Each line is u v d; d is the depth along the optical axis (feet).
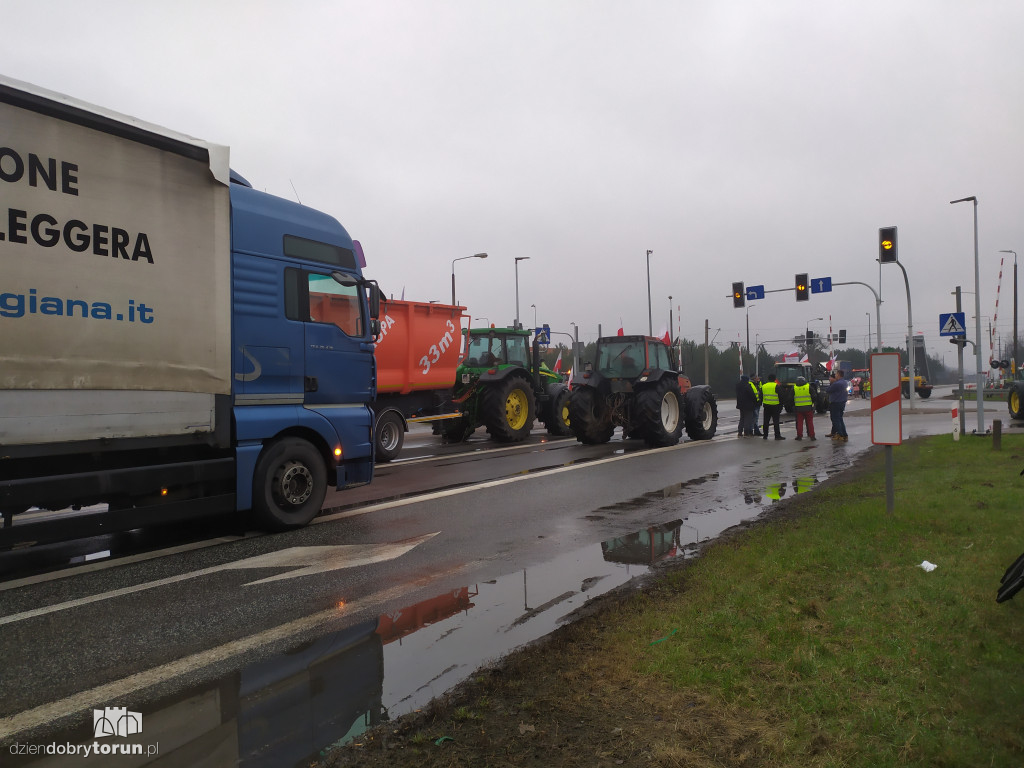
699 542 21.24
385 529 23.32
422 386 46.93
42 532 16.96
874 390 22.75
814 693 10.27
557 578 17.62
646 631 13.20
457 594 16.37
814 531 20.65
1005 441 43.75
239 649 13.07
